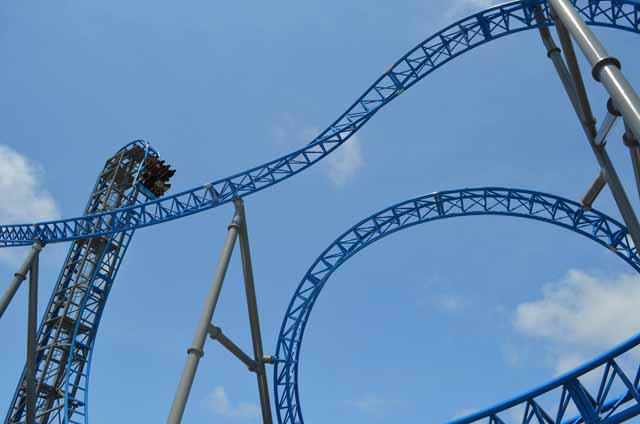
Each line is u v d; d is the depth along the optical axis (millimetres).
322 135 26812
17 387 35719
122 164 45750
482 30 26422
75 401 34625
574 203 30781
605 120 11438
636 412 16766
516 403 19094
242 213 21859
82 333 37938
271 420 22703
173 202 27047
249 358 22188
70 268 40000
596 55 9141
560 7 10422
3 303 23609
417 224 32031
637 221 12430
